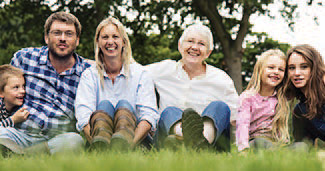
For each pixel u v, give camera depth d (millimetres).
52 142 3115
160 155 2246
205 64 3969
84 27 13039
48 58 3809
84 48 13562
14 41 14508
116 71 3668
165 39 19766
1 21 13875
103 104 3002
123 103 3035
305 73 3795
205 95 3844
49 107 3660
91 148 2697
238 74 14062
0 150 3018
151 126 3396
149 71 3887
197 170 1520
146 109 3506
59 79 3758
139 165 1645
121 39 3596
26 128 3525
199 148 2828
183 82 3861
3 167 1786
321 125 3809
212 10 13852
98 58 3635
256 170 1519
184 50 3791
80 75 3832
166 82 3875
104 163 1700
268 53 3877
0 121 3568
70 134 3172
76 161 1779
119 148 2662
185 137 2814
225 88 3852
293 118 4016
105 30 3541
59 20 3699
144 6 13469
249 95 3852
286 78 3900
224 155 2615
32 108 3625
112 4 12305
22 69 3760
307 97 3842
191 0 13836
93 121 2887
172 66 3895
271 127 3807
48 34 3711
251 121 3879
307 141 3826
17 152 3035
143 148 3148
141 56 15359
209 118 3146
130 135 2801
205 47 3773
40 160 2100
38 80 3721
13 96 3561
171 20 13719
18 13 13555
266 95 3924
